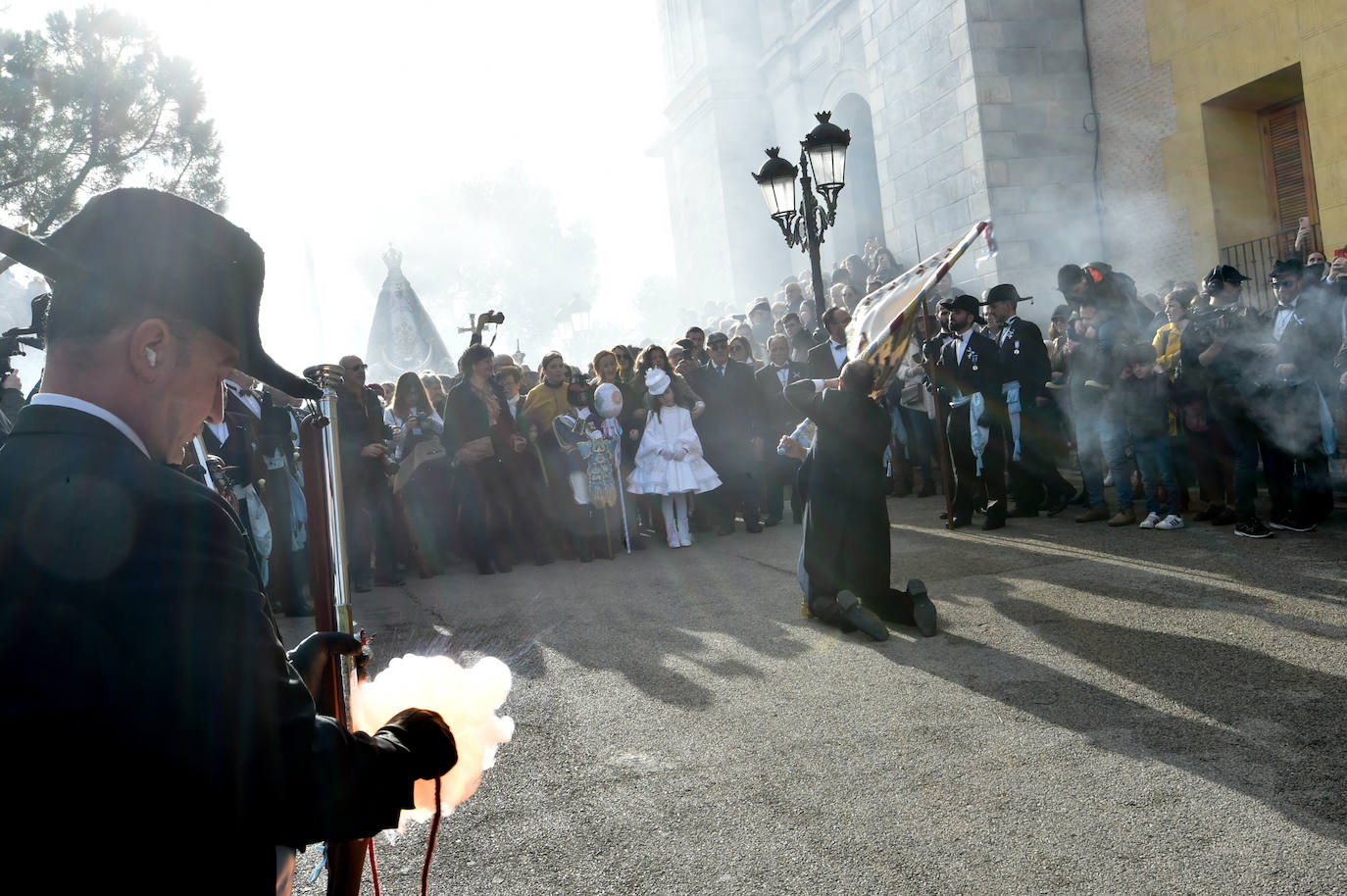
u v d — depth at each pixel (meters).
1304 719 3.81
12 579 0.97
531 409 9.18
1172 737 3.76
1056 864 2.93
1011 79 16.02
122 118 17.64
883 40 18.06
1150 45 15.41
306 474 1.71
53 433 1.05
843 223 24.16
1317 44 13.13
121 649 0.96
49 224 17.34
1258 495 8.69
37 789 0.94
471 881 3.12
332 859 1.55
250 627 1.04
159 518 1.02
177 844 0.97
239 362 1.20
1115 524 8.05
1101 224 16.42
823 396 5.65
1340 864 2.79
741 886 2.94
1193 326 7.47
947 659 4.97
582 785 3.81
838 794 3.52
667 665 5.31
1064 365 10.24
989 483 8.55
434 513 9.19
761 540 9.45
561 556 9.48
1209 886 2.74
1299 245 11.49
